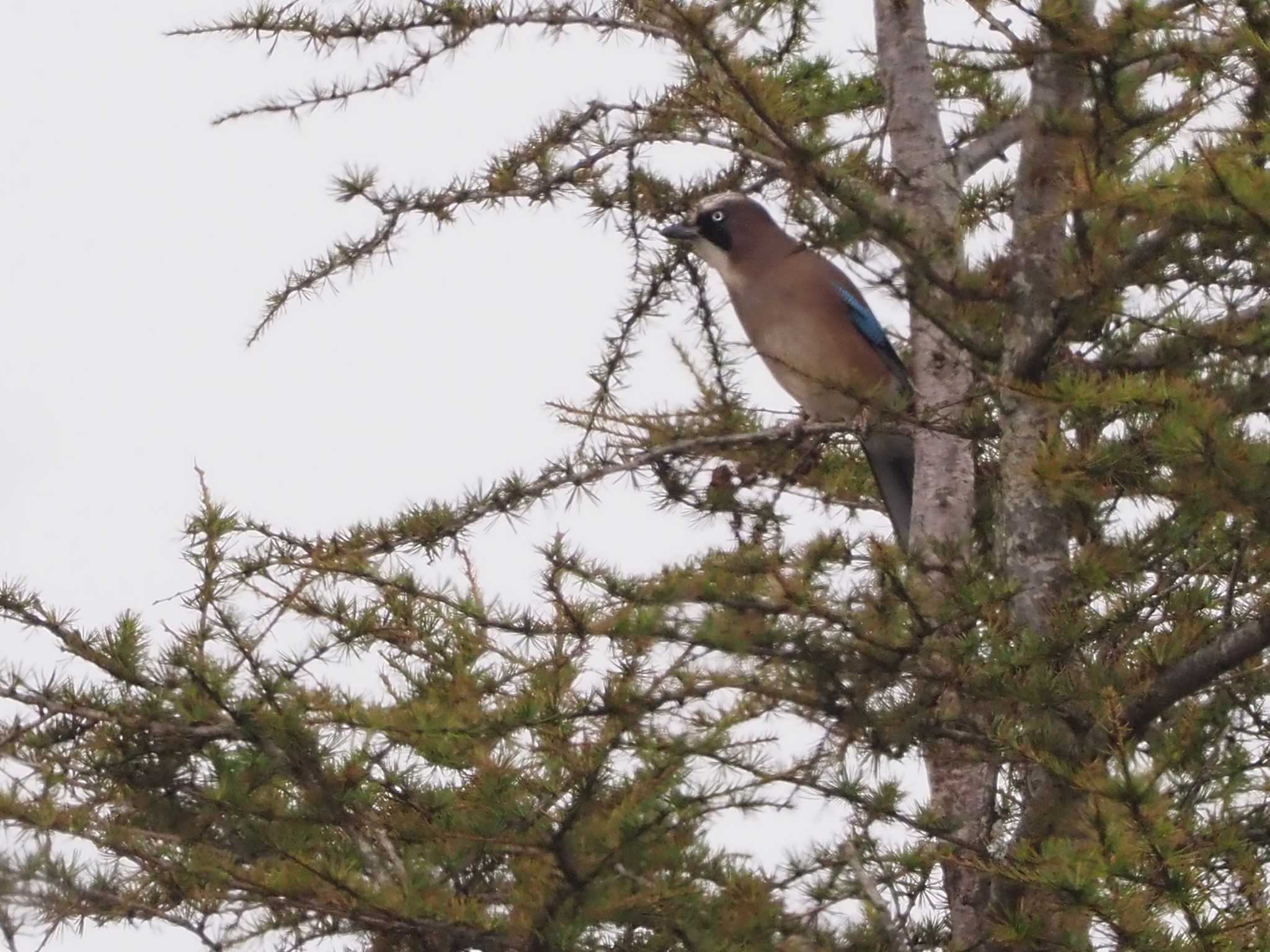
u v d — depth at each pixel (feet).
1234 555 35.99
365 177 44.14
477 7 43.16
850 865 39.11
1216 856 30.40
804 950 36.29
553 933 31.83
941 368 44.11
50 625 35.60
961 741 34.86
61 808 33.86
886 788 34.12
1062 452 32.14
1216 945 27.12
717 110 34.47
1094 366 36.32
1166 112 34.01
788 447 41.75
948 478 43.83
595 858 31.55
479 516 38.11
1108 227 33.04
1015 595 36.24
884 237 34.37
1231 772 34.53
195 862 32.71
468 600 35.17
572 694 33.14
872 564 35.01
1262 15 31.91
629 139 44.62
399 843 36.86
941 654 34.32
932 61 48.80
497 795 32.17
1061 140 35.17
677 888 32.58
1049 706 34.01
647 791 31.99
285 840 35.50
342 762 36.50
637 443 40.68
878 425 39.22
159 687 35.45
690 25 32.55
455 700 34.19
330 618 37.83
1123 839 27.12
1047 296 37.27
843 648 34.24
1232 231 30.73
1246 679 38.55
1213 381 33.04
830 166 33.53
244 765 35.94
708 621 33.76
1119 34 32.65
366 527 38.01
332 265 44.29
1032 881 30.19
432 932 32.78
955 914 39.04
